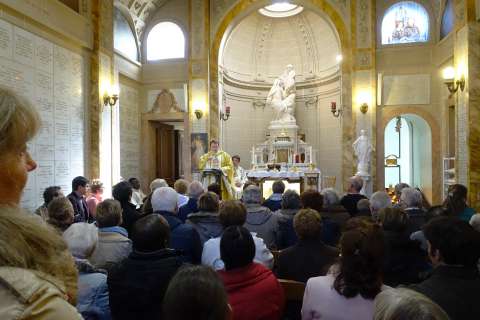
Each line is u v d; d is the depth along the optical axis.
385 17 13.58
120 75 13.51
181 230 3.79
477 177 9.34
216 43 14.34
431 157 13.27
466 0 9.45
